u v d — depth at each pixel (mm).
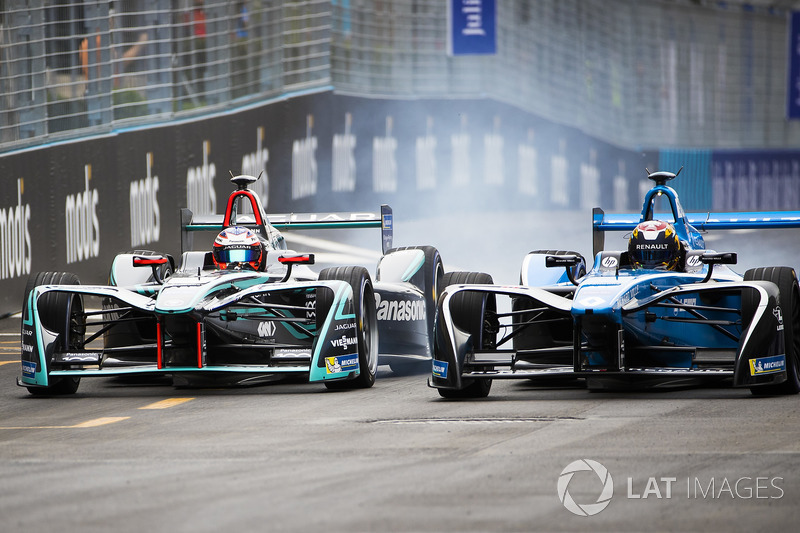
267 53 83500
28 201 57250
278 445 23734
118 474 21062
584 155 129750
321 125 91875
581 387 33406
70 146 60188
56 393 34344
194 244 71062
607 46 139750
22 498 19250
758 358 29047
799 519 17125
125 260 39031
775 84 171375
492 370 31453
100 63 62906
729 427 24531
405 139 104875
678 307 31250
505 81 119938
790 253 82875
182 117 71125
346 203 96188
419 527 16844
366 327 34500
